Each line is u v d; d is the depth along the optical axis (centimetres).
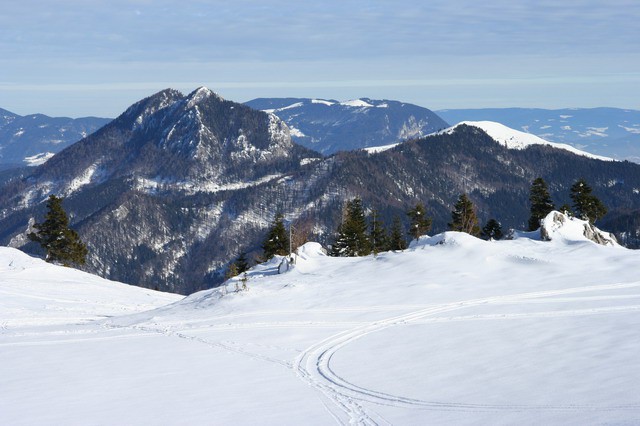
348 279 4619
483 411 1873
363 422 1861
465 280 4297
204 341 3209
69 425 1917
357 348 2861
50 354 3044
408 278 4469
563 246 5094
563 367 2294
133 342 3294
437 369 2420
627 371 2164
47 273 6384
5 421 1973
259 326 3478
